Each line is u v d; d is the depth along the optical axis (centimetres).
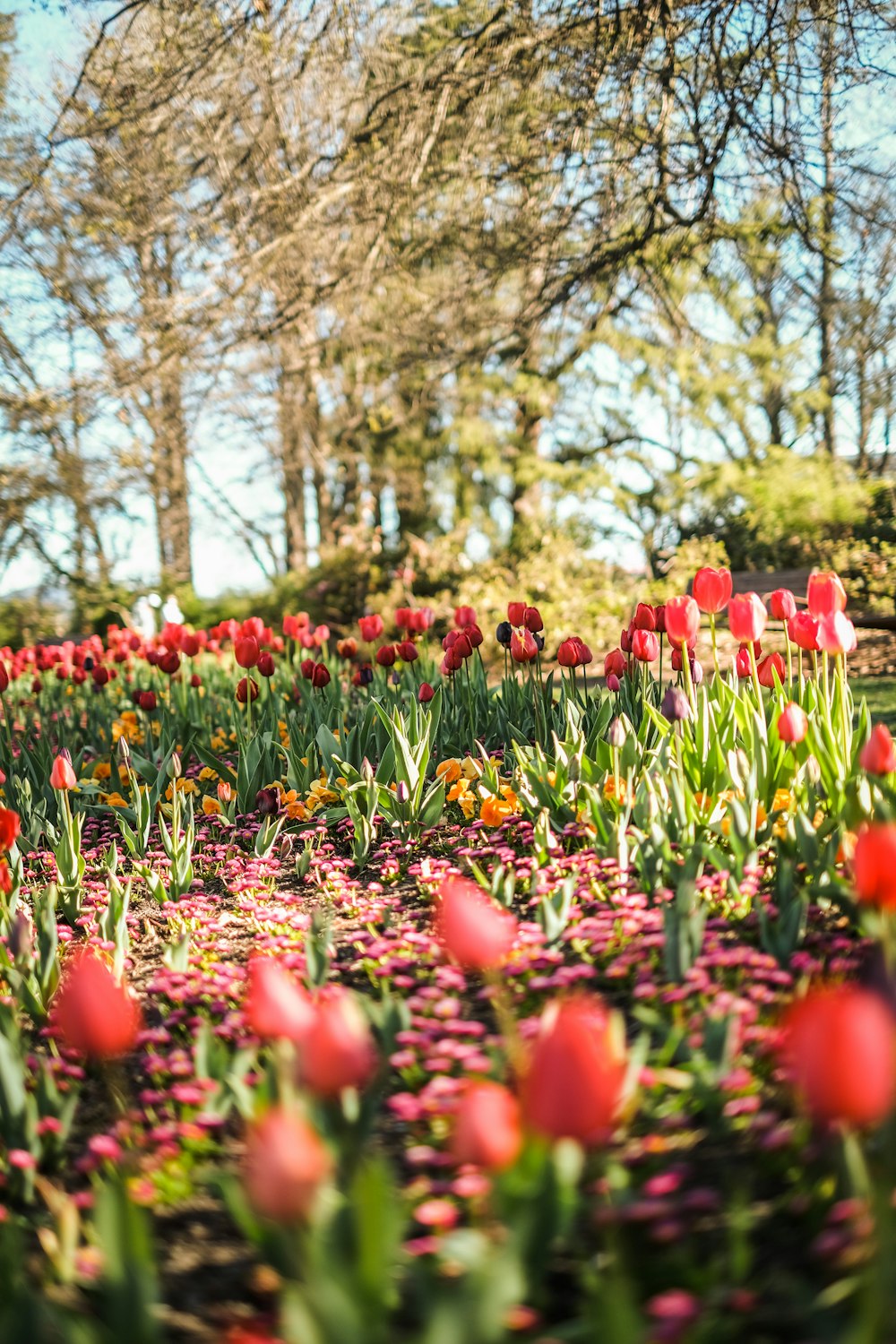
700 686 500
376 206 1274
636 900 369
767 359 2283
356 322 1741
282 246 1271
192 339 1342
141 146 1205
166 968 388
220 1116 254
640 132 1138
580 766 480
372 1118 220
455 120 1188
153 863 549
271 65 1117
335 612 2250
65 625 2767
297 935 418
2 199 1301
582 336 2162
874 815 349
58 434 1573
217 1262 208
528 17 1087
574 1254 197
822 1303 167
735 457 2422
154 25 1127
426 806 538
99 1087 305
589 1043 156
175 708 861
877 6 964
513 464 2438
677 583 1844
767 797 418
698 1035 260
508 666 670
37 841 579
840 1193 193
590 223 1312
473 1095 161
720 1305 171
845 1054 150
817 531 1906
